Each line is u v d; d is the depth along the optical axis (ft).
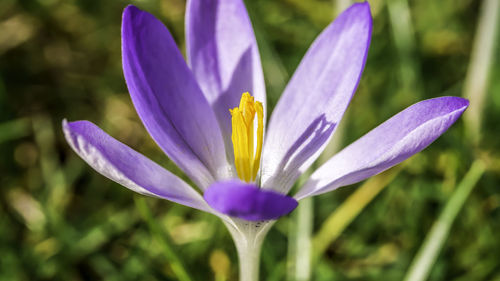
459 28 0.99
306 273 0.73
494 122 0.88
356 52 0.62
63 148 0.90
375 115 0.89
